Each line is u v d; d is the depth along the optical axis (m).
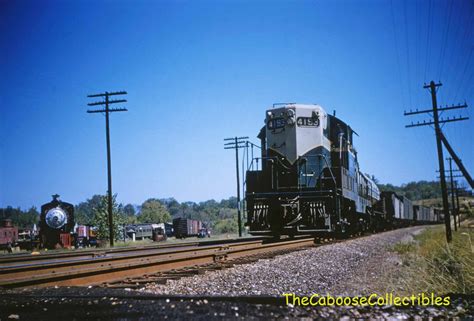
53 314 5.07
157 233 57.66
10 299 5.91
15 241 45.00
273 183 19.69
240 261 12.06
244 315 4.74
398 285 8.80
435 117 27.86
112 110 34.34
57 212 34.41
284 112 19.94
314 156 19.53
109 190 33.88
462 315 5.33
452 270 9.40
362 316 4.96
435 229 43.16
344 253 15.80
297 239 19.81
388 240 25.61
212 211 199.75
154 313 4.88
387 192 45.72
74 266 8.70
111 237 33.47
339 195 19.61
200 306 5.17
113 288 7.31
